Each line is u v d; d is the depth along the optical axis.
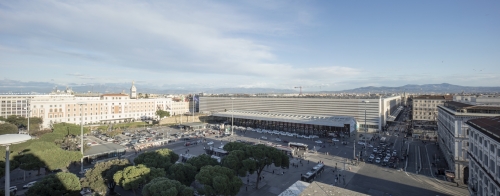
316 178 76.69
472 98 98.12
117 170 60.69
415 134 140.12
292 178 76.75
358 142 127.38
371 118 157.38
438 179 76.00
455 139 75.19
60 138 103.62
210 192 50.94
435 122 186.00
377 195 64.94
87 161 92.75
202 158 66.75
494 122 56.22
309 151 109.69
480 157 57.09
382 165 89.56
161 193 45.41
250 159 64.81
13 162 68.69
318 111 177.12
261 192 66.75
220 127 173.88
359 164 90.81
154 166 63.09
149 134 154.12
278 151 69.94
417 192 66.75
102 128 170.50
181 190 48.78
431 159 96.75
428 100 193.75
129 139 137.88
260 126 180.38
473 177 62.28
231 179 55.06
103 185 58.31
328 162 93.19
